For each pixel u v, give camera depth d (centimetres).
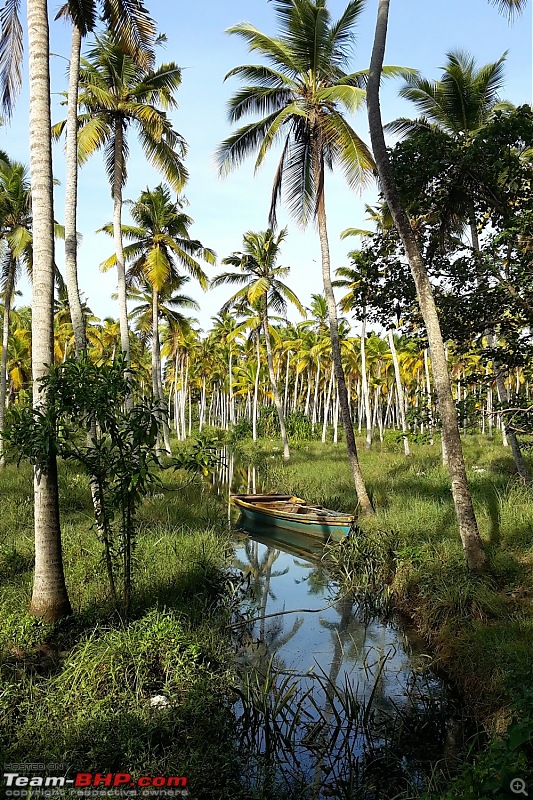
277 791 509
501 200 864
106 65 1719
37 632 675
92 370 676
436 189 894
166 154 1888
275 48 1456
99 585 828
